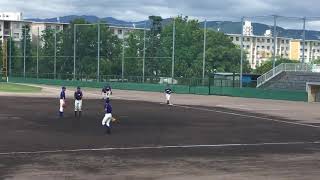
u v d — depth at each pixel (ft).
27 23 559.79
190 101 172.96
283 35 557.33
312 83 193.77
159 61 316.60
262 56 602.85
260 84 227.20
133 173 44.14
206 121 98.78
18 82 339.36
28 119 93.71
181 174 44.09
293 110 137.69
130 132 76.74
